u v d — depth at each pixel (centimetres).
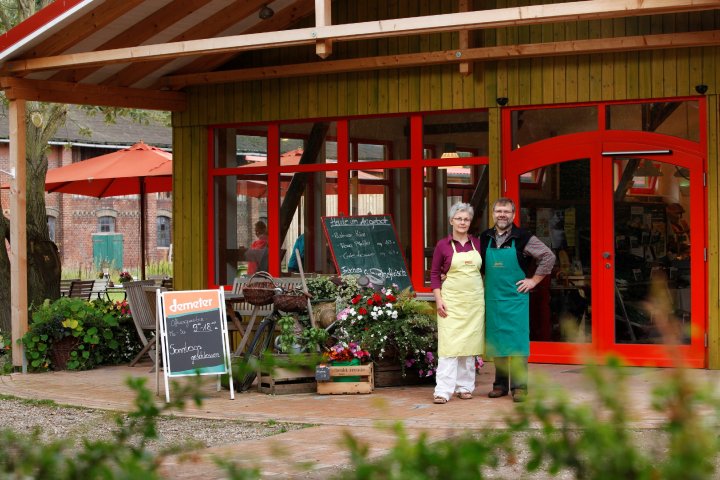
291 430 721
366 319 910
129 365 1122
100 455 225
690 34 955
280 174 1172
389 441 657
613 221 1007
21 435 252
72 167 1675
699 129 975
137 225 3625
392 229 1046
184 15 1075
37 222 1427
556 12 812
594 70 1011
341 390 885
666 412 188
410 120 1102
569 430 196
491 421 214
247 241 1189
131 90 1166
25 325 1083
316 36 898
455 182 1078
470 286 824
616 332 1002
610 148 1010
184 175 1219
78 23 1038
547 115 1041
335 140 1142
